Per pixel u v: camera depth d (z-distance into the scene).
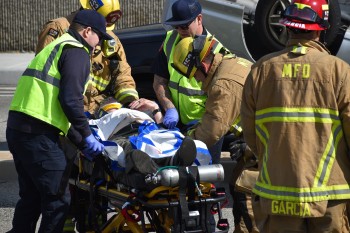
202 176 7.95
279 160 6.80
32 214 9.18
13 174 13.09
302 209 6.67
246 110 7.18
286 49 7.02
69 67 8.45
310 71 6.78
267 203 6.86
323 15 6.95
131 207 8.23
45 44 10.62
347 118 6.66
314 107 6.74
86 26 8.75
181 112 10.20
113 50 10.54
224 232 8.36
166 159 8.12
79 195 9.32
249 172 8.57
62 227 8.77
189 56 8.49
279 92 6.85
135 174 7.88
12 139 8.70
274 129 6.85
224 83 8.33
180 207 7.82
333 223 6.75
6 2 28.75
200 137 8.44
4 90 23.23
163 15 13.70
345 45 13.45
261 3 13.60
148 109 9.83
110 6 10.39
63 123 8.62
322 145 6.71
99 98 10.62
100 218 9.38
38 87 8.59
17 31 28.91
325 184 6.71
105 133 8.90
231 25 13.19
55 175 8.64
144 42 13.56
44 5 28.69
